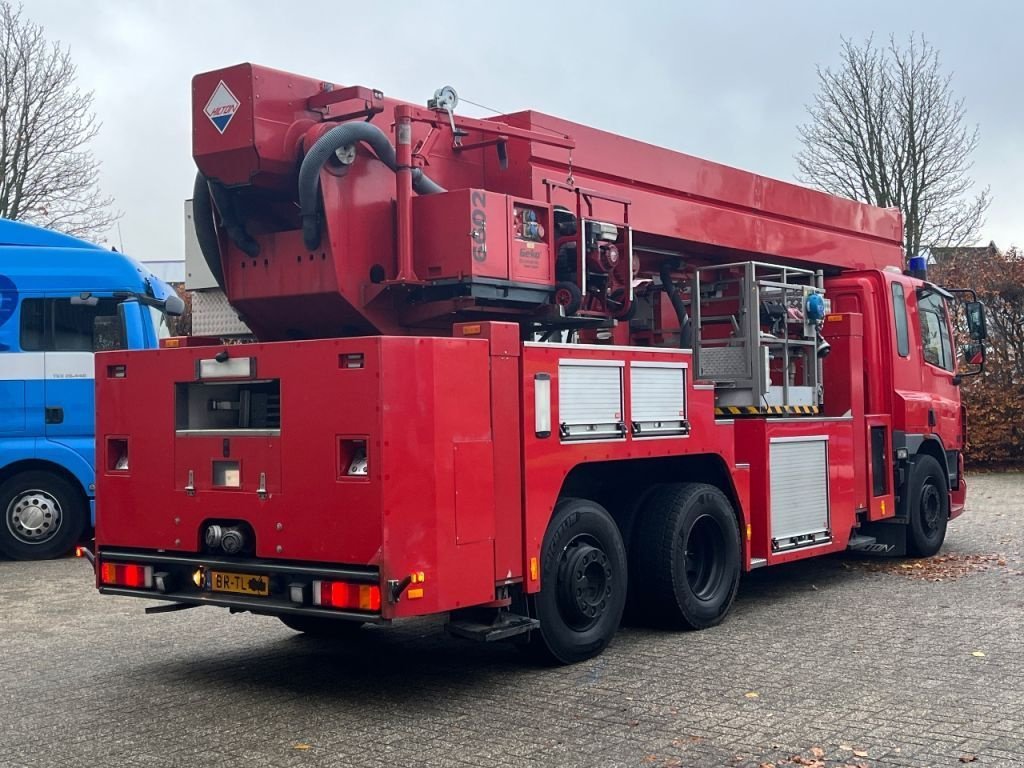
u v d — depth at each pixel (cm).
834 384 948
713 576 769
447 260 625
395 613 527
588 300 708
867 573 988
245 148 607
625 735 508
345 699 584
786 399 862
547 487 616
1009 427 2283
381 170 646
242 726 535
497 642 728
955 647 680
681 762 469
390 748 496
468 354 572
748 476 803
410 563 535
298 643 734
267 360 576
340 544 543
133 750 499
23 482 1156
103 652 709
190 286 729
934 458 1102
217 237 667
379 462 531
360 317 639
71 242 1196
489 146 713
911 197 2384
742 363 840
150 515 625
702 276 916
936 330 1144
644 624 754
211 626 797
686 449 732
